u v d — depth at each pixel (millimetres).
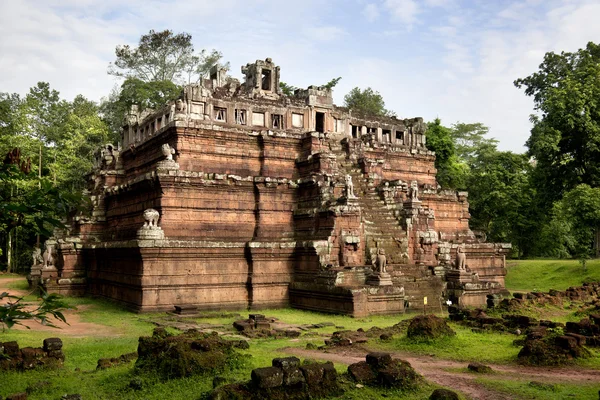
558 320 24438
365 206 36812
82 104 72062
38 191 8375
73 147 62875
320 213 33094
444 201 45812
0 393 12469
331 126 42531
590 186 49688
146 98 64500
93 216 42281
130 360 15695
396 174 45531
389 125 46969
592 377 13836
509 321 21500
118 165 44406
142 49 68812
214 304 30969
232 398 11172
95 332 23109
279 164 37625
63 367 15109
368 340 19312
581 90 49875
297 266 32906
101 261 37375
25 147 60812
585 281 41562
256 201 35281
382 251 29766
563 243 62969
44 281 39562
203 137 35812
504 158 63906
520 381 13391
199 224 33375
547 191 53781
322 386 12000
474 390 12539
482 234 48969
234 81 47781
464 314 23328
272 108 39688
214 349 14125
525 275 47594
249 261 32250
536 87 57312
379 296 28188
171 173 32438
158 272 29641
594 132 49062
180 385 12656
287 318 27344
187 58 70875
